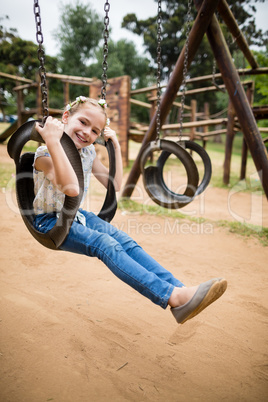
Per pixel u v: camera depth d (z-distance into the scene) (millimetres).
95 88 11781
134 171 6000
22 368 1842
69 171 1660
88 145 2000
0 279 3002
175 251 4137
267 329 2408
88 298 2756
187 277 3332
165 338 2238
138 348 2104
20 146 1944
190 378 1840
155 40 35375
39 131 1701
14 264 3373
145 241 4473
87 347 2076
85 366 1892
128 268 1660
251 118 4633
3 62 33125
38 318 2377
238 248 4355
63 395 1650
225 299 2867
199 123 10188
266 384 1821
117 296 2840
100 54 33656
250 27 18750
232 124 9422
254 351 2129
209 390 1749
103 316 2473
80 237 1814
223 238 4746
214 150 21266
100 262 3650
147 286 1635
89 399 1632
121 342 2156
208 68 32312
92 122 1914
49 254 3748
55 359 1937
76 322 2359
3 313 2420
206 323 2453
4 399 1598
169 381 1807
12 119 25609
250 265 3758
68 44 34531
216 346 2168
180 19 34562
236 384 1809
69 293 2824
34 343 2082
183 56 4602
